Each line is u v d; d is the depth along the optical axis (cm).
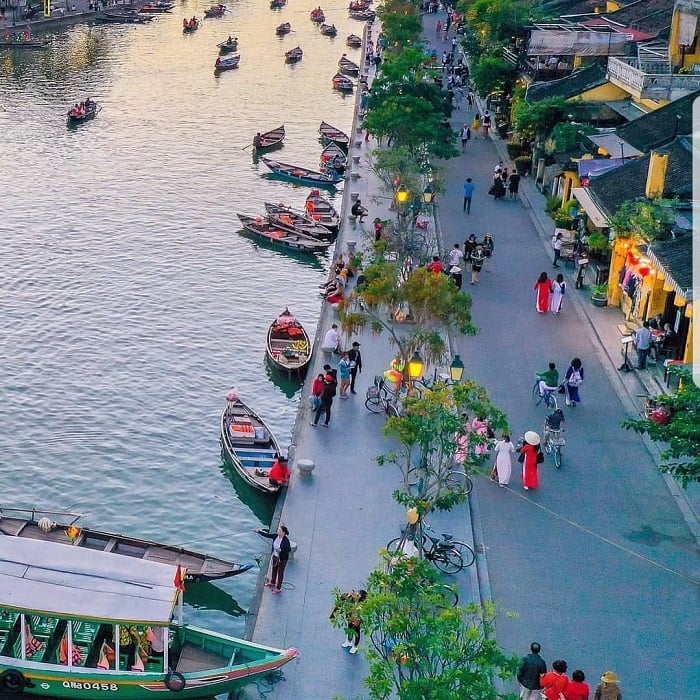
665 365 4728
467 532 3691
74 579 3019
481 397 3544
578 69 8612
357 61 13888
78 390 5194
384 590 2647
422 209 7050
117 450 4675
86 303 6216
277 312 6244
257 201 8256
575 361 4588
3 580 2984
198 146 9744
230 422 4606
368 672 3052
